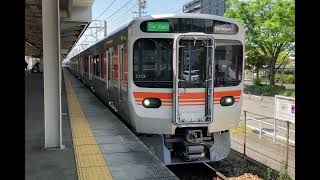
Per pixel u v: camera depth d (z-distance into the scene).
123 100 9.48
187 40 8.14
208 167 8.77
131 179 6.01
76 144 8.28
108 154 7.47
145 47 8.24
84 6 23.12
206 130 8.66
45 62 7.68
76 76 39.25
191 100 8.21
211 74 8.20
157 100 8.27
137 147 8.05
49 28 7.59
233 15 31.81
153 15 8.25
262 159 10.15
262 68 37.69
